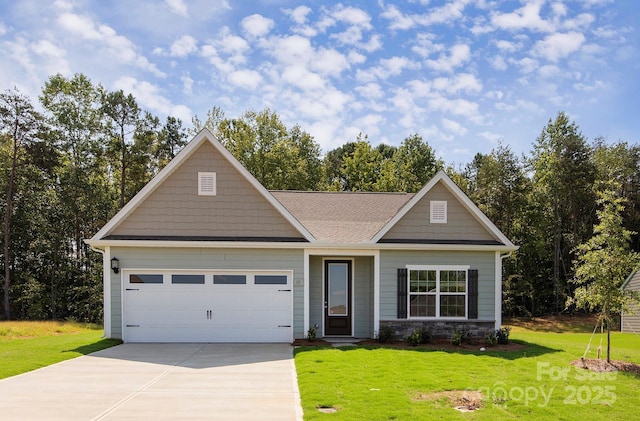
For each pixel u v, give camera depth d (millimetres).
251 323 15492
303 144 46125
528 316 35781
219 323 15445
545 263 38594
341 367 11008
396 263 15953
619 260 12461
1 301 34156
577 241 36938
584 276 13250
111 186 40531
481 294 16094
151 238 15500
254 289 15555
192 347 14406
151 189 15656
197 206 15828
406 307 15797
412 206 16297
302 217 17828
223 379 10062
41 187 35469
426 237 16344
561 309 37156
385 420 7219
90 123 36719
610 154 40219
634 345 18812
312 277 16672
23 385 9453
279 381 9883
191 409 7855
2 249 34375
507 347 14922
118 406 7992
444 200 16484
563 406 8312
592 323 33375
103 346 14219
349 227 17188
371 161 47031
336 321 16703
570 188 36656
